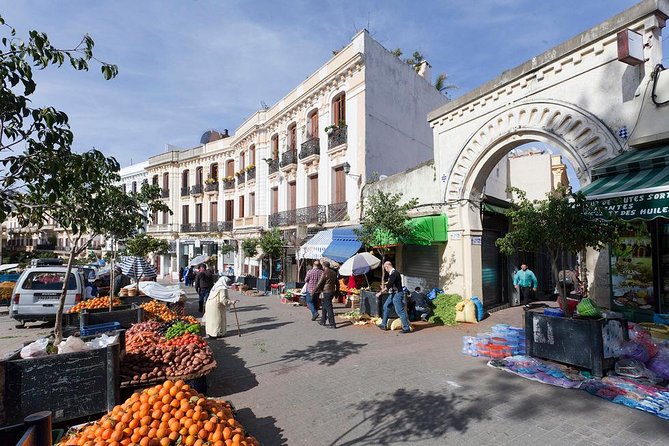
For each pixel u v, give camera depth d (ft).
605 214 17.13
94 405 13.15
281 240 64.39
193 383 15.90
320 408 14.83
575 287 41.63
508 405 14.46
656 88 20.44
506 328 21.62
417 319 33.14
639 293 21.30
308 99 63.16
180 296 35.47
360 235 35.68
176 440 9.72
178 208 115.14
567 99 25.13
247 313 40.42
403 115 57.41
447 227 35.65
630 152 21.29
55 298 34.83
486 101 31.40
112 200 23.73
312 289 34.65
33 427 6.64
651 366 16.46
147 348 16.66
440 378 17.67
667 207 16.39
